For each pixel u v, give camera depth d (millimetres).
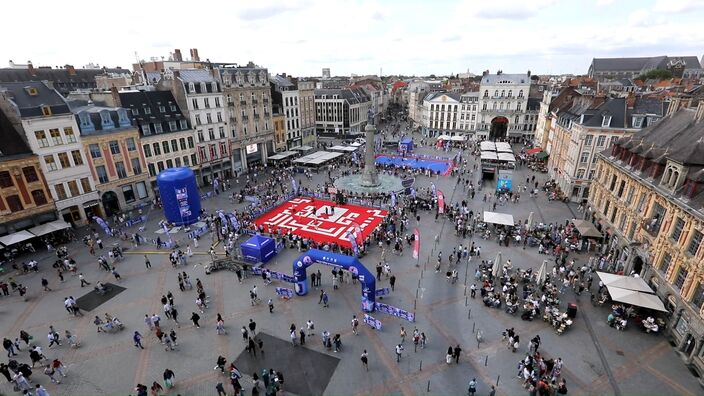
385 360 27344
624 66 170500
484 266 39031
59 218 49250
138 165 59094
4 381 26047
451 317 32094
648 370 26172
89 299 35375
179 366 27016
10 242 41719
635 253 36031
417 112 146875
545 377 24438
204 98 68812
